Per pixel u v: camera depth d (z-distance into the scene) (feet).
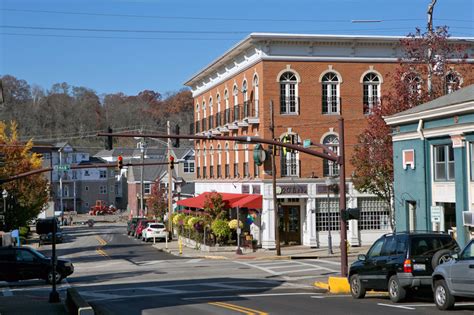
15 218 201.67
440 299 53.83
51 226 73.31
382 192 135.85
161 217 243.81
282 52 145.28
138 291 85.05
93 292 85.71
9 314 60.70
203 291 83.05
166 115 520.42
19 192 198.49
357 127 148.05
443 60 126.82
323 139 146.82
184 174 337.93
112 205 417.90
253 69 150.71
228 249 147.95
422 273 59.36
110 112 517.96
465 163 85.46
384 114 125.18
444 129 88.89
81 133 496.64
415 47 126.82
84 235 248.52
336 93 148.25
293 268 112.27
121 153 434.71
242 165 160.45
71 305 57.62
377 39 146.41
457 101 84.84
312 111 146.30
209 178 192.34
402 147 100.01
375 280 65.05
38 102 499.92
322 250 141.59
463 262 50.67
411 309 55.62
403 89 125.80
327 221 147.43
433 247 60.39
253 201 144.66
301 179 145.69
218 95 181.06
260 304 65.31
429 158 93.97
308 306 61.98
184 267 119.44
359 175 129.29
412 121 95.96
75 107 507.30
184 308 63.82
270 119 141.79
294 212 151.53
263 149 130.72
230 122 167.73
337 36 144.25
